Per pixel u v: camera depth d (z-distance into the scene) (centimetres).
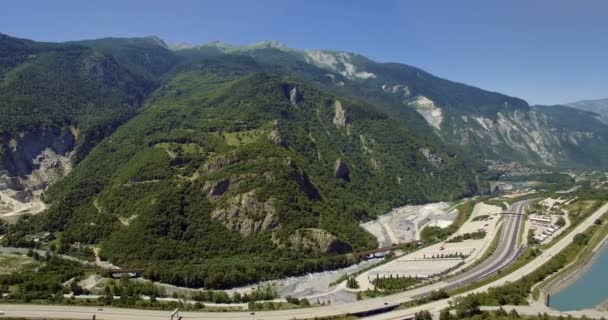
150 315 19725
